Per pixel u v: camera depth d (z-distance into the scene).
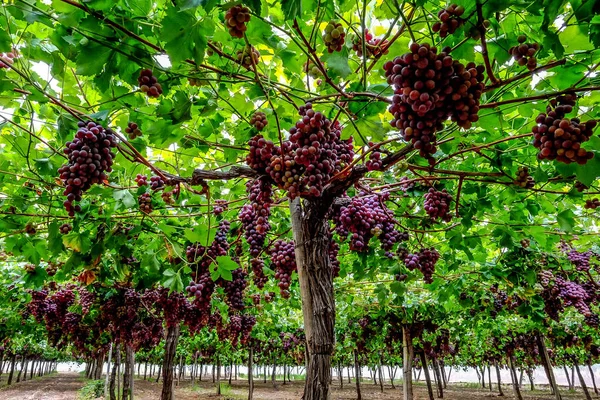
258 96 2.33
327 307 2.40
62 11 1.65
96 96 2.63
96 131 1.82
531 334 10.48
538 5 1.50
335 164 2.05
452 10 1.45
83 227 3.75
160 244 3.98
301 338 16.12
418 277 5.25
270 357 23.52
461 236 3.93
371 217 3.03
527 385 31.92
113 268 4.68
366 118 2.12
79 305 6.31
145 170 3.29
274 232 4.48
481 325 10.39
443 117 1.36
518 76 1.58
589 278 5.45
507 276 4.85
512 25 1.85
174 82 2.12
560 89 2.19
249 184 3.28
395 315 8.85
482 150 2.95
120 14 1.74
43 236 4.22
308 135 1.82
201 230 2.92
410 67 1.31
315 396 2.21
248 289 6.42
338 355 18.22
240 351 19.39
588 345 9.30
